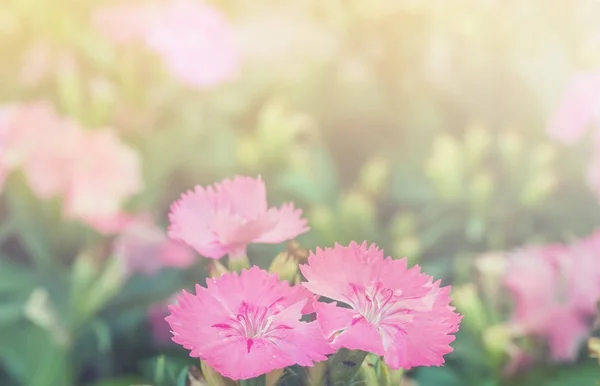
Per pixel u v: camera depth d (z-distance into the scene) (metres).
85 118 0.91
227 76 0.93
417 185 0.94
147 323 0.93
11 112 0.87
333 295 0.46
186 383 0.48
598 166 0.87
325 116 1.00
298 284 0.48
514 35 0.95
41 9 0.93
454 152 0.87
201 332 0.46
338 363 0.47
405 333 0.46
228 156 0.96
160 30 0.92
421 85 0.98
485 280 0.78
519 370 0.74
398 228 0.86
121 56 0.94
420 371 0.77
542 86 0.94
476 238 0.89
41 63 0.93
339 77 0.99
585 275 0.73
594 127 0.89
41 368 0.87
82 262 0.86
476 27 0.96
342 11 0.99
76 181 0.88
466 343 0.75
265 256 0.78
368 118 0.99
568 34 0.95
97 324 0.87
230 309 0.46
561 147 0.93
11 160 0.86
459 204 0.89
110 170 0.89
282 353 0.45
